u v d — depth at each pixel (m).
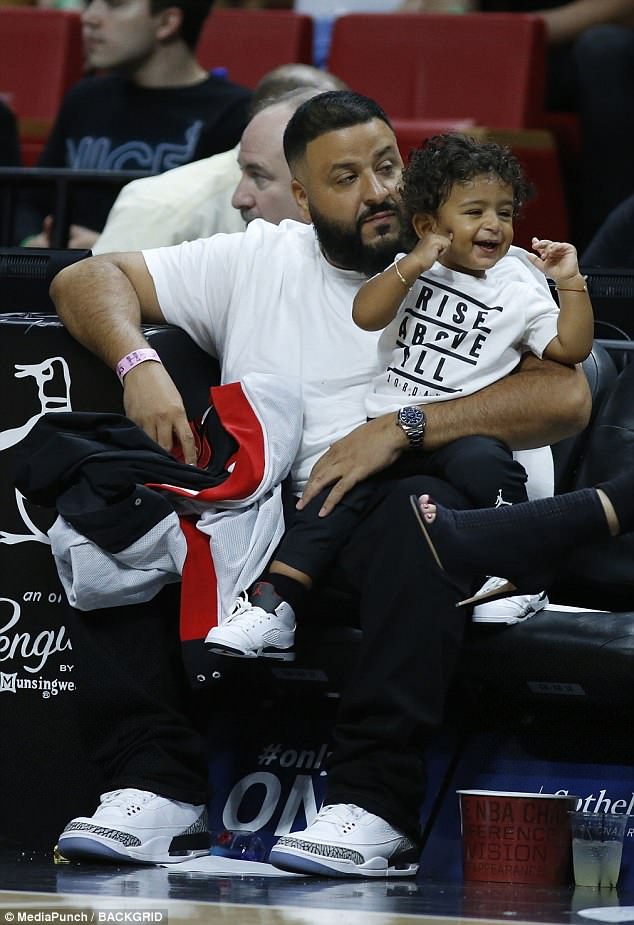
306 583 10.35
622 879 10.05
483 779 10.66
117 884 9.46
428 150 10.77
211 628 10.34
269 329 11.46
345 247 11.24
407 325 10.88
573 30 21.53
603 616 10.30
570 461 11.71
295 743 11.20
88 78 18.98
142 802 10.43
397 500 10.14
